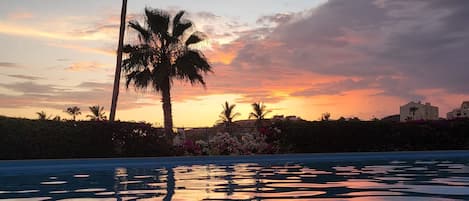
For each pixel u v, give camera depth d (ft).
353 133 67.05
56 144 52.75
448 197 20.47
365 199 19.84
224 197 20.74
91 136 54.54
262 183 27.20
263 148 64.18
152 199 20.36
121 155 56.03
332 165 45.27
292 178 30.58
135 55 81.00
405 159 55.47
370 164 46.39
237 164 48.14
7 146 50.01
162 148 58.80
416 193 22.02
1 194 23.97
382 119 69.97
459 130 71.20
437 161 50.90
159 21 83.20
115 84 72.69
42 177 34.91
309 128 65.77
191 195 21.59
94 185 27.61
